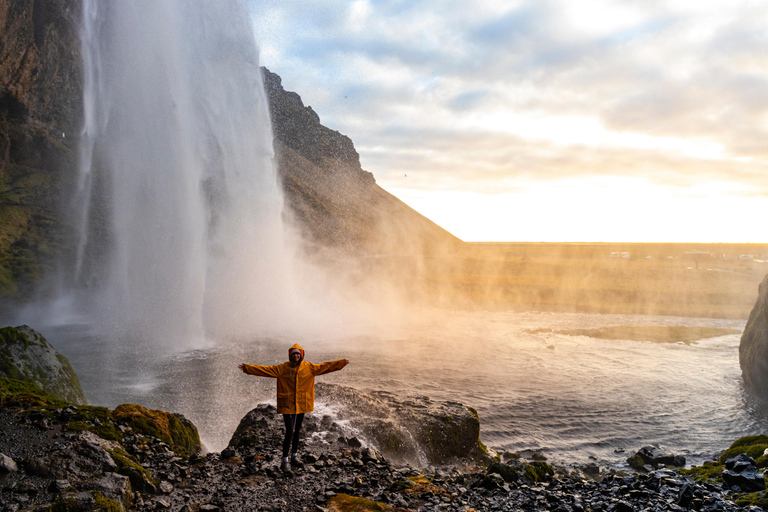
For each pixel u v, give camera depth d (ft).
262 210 138.92
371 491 22.39
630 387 81.10
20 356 36.83
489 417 62.44
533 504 21.17
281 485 22.54
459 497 22.34
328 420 36.47
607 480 24.93
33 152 203.41
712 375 92.12
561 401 70.95
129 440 24.45
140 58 113.29
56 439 20.56
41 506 16.11
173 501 20.10
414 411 41.14
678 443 56.95
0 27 183.11
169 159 111.96
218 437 46.26
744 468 24.21
